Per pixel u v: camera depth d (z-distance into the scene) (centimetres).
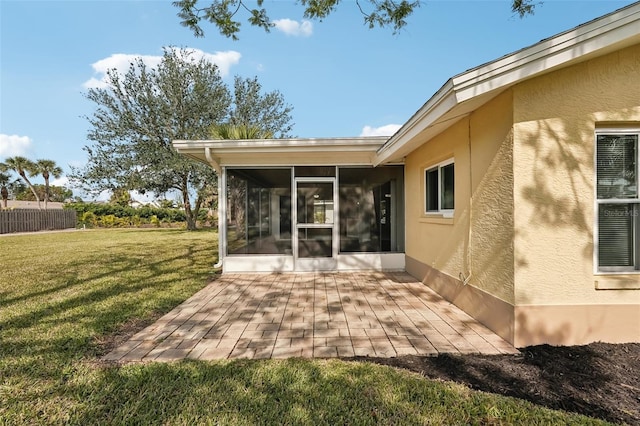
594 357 296
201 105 1920
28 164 3619
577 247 326
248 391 245
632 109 323
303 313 441
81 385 256
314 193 753
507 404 225
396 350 321
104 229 2617
